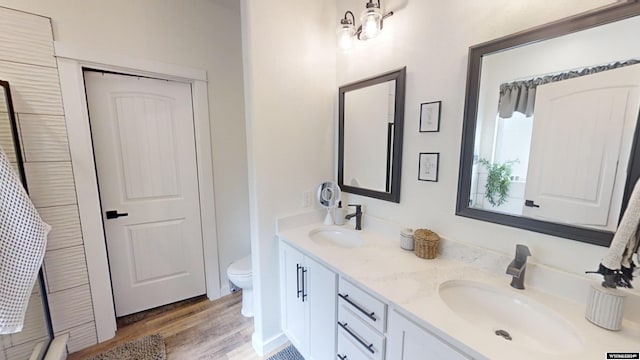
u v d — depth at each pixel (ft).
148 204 6.92
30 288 4.16
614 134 2.86
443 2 4.18
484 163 3.89
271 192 5.63
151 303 7.28
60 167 5.33
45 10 5.04
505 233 3.80
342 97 6.10
